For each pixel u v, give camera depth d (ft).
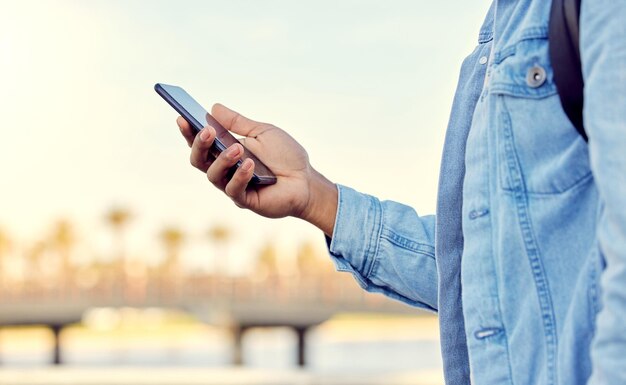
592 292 4.68
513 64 5.06
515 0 5.31
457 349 5.91
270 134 7.09
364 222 6.96
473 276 5.15
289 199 6.86
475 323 5.10
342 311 156.76
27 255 241.76
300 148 7.09
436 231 5.99
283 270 161.17
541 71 4.96
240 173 6.47
